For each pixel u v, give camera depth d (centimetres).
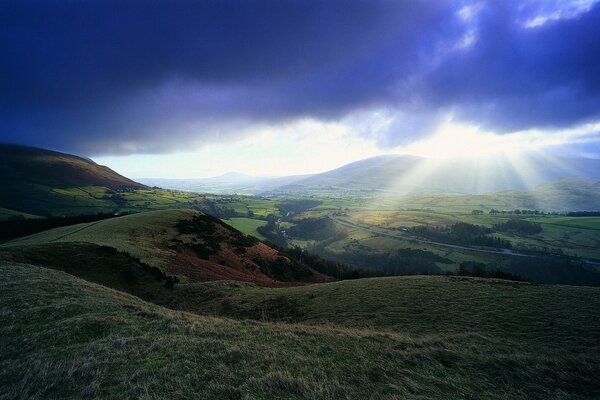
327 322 2312
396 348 1283
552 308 2275
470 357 1193
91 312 1467
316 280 7462
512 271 12338
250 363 1014
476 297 2592
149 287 3322
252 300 3066
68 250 3534
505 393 945
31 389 837
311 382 898
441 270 12812
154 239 5756
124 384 846
